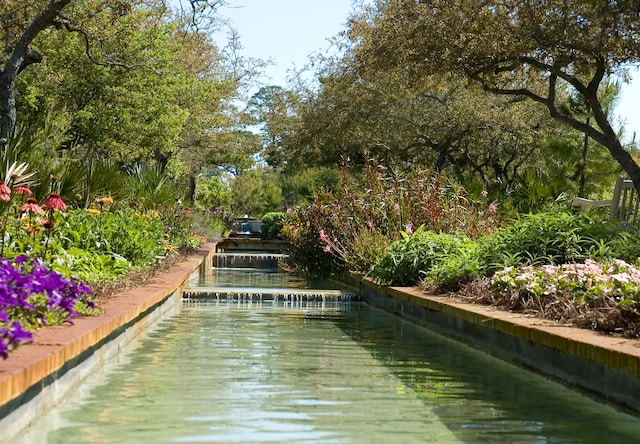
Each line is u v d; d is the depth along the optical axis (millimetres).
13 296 4773
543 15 15180
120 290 8734
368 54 19156
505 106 24891
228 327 9297
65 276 7578
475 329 7871
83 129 19250
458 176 30297
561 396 5523
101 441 4113
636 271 7027
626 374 4945
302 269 18875
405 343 8203
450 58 16141
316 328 9406
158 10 19109
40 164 10641
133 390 5492
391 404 5227
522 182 20125
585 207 13828
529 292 7633
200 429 4434
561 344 5645
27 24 15250
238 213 51406
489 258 9570
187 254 18312
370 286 12180
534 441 4297
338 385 5863
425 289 10070
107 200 11445
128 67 16922
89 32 15812
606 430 4555
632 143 23891
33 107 18484
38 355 4312
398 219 14031
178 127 21438
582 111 22438
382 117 26094
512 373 6453
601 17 14086
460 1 16062
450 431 4512
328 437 4316
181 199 20953
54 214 8906
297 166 34719
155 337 8305
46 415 4684
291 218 20938
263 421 4664
